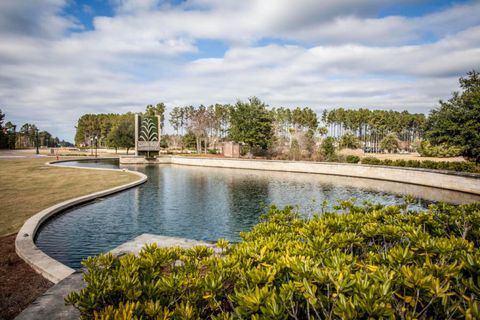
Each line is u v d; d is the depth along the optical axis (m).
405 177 23.97
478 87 17.64
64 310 3.96
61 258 7.75
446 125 18.31
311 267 2.52
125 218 12.02
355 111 91.12
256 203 15.52
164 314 2.09
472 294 2.23
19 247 7.06
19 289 5.23
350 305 1.91
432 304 2.48
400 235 4.03
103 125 100.94
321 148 38.19
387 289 2.06
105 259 3.30
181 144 81.81
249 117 44.72
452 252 3.07
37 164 34.59
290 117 93.00
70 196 14.56
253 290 2.26
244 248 3.32
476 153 17.36
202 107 86.38
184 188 20.47
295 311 2.31
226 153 47.72
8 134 85.38
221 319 2.12
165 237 7.82
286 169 33.78
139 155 46.47
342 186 22.00
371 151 82.06
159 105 85.81
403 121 91.06
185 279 2.65
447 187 20.42
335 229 4.46
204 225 11.34
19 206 12.04
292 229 4.75
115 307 2.58
